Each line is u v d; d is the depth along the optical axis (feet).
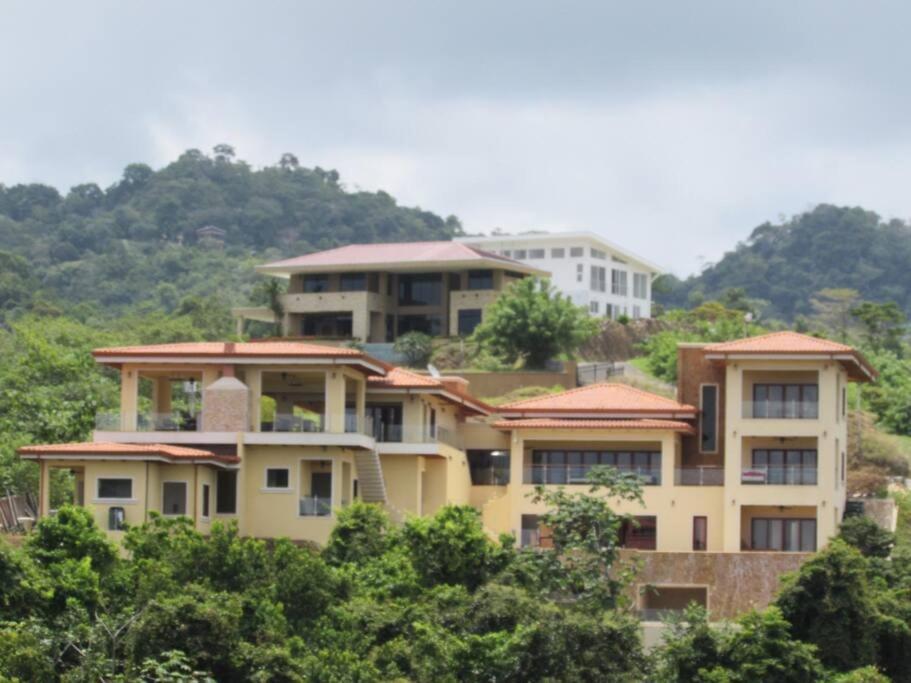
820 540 361.30
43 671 237.25
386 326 595.06
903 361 567.59
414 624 274.98
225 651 253.85
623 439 375.66
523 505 372.79
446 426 402.93
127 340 572.10
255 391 355.56
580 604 295.07
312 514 349.61
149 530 303.48
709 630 281.74
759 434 365.81
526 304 537.24
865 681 274.77
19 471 376.48
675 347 554.05
